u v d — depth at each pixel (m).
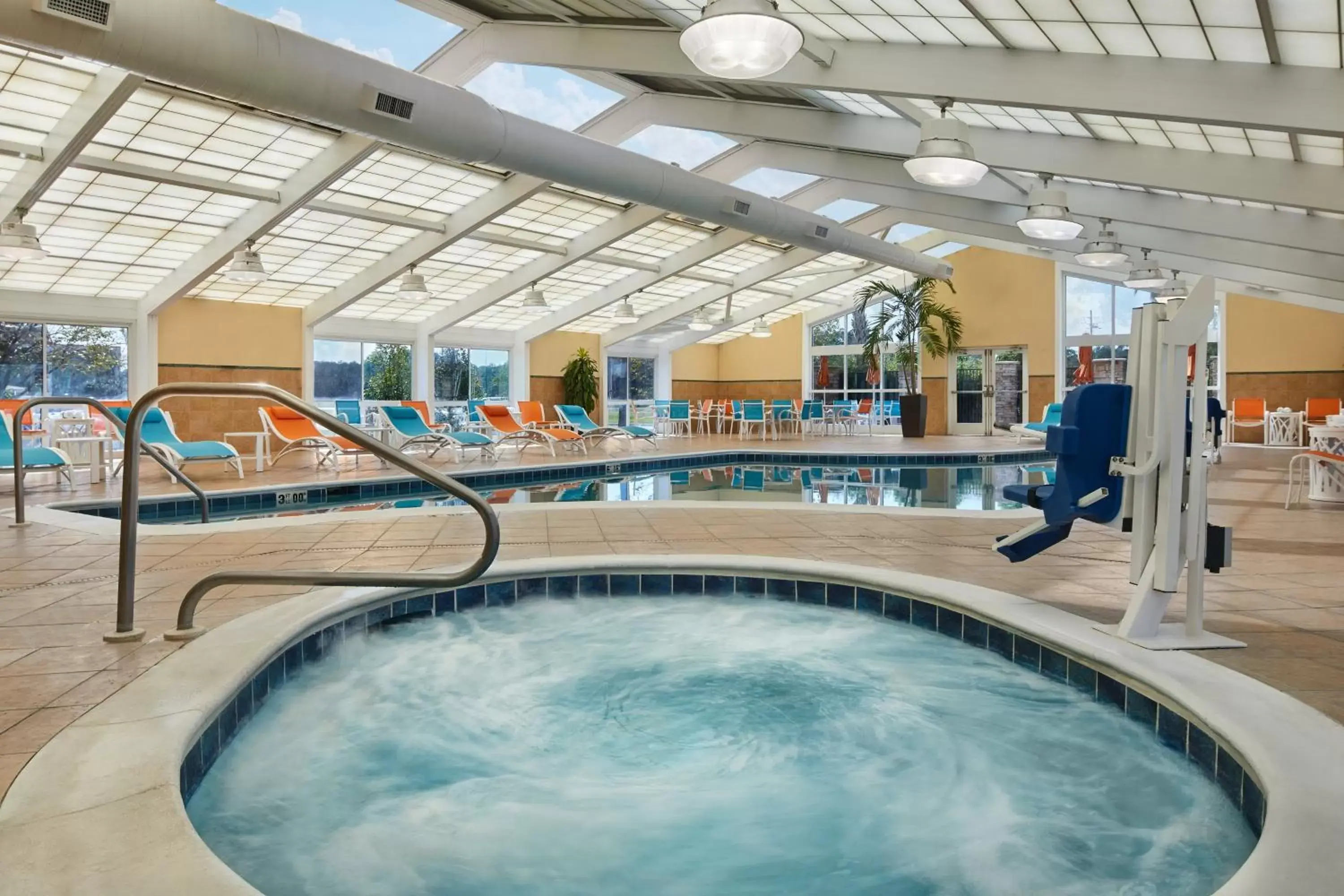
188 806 2.20
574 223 13.93
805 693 3.55
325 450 13.52
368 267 14.17
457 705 3.46
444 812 2.60
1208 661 2.77
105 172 9.49
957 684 3.65
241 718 2.69
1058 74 6.08
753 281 18.84
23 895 1.42
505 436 14.38
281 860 2.32
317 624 3.43
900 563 4.66
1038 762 2.89
